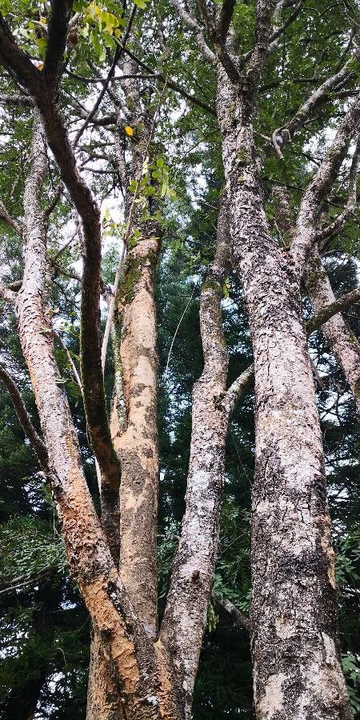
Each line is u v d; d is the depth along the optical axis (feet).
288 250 9.18
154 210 13.99
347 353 15.31
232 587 19.30
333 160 10.49
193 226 23.52
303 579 5.78
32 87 4.41
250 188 9.96
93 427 6.72
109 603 5.91
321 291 16.72
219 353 13.28
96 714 6.72
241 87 10.96
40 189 12.27
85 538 6.07
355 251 19.40
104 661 6.19
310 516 6.23
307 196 10.20
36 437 6.59
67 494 6.29
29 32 7.04
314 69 19.42
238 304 32.32
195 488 9.92
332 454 28.89
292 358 7.66
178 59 18.62
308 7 17.53
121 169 14.65
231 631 23.35
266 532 6.31
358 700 13.21
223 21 10.36
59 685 23.86
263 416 7.30
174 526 20.30
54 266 13.78
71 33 6.68
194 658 7.06
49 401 7.23
